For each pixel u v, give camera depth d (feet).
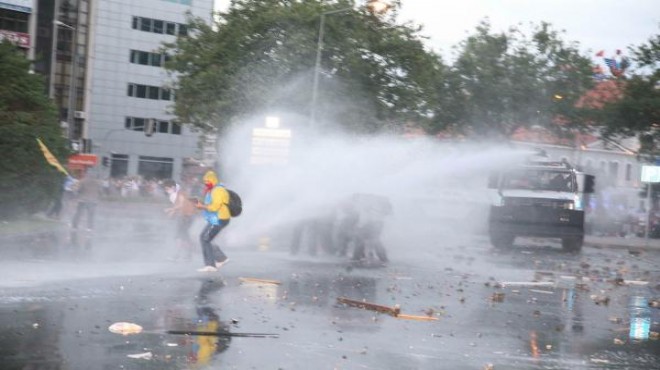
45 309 43.14
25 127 107.24
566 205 107.55
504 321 47.65
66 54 307.17
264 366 33.35
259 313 45.52
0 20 282.77
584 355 38.78
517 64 201.77
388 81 193.16
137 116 362.74
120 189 275.80
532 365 36.01
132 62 359.46
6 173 106.01
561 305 55.77
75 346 35.06
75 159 142.31
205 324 41.29
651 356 39.09
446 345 39.60
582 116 198.29
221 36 197.26
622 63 165.48
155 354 34.24
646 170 150.51
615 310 54.54
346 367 33.86
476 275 72.23
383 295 55.88
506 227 107.96
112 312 43.27
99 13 350.64
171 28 366.63
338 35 181.98
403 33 192.03
